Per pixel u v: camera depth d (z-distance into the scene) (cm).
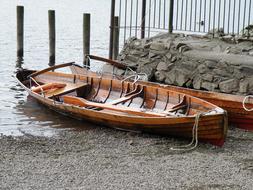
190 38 1844
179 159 1042
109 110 1328
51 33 2461
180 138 1198
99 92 1491
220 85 1528
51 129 1294
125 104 1370
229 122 1323
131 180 912
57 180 907
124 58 1877
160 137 1213
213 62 1559
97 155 1061
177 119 1157
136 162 1016
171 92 1321
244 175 954
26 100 1623
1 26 3847
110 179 915
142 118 1202
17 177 919
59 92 1484
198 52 1647
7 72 2212
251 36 1762
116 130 1277
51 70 1741
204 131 1141
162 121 1177
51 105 1417
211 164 1012
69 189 866
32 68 2364
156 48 1762
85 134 1238
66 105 1351
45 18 4516
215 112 1145
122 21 3950
